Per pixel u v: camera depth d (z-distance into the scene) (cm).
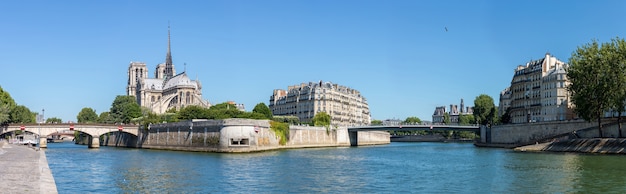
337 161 10312
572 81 13288
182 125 16425
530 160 10100
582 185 6175
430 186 6341
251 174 7588
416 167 8912
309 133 18950
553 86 17950
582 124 14962
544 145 13850
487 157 11531
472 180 6900
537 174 7425
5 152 10831
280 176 7338
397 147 19475
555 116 17775
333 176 7394
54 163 9644
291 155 12562
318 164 9475
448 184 6525
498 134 18525
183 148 16100
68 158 11244
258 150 14850
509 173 7650
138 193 5675
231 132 14325
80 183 6481
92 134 18562
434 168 8712
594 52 12656
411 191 5938
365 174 7700
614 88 12194
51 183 5484
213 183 6519
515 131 17462
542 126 16262
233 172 7869
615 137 12875
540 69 18825
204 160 10512
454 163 9788
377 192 5853
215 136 14725
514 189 5994
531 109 19250
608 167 8244
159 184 6412
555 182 6500
